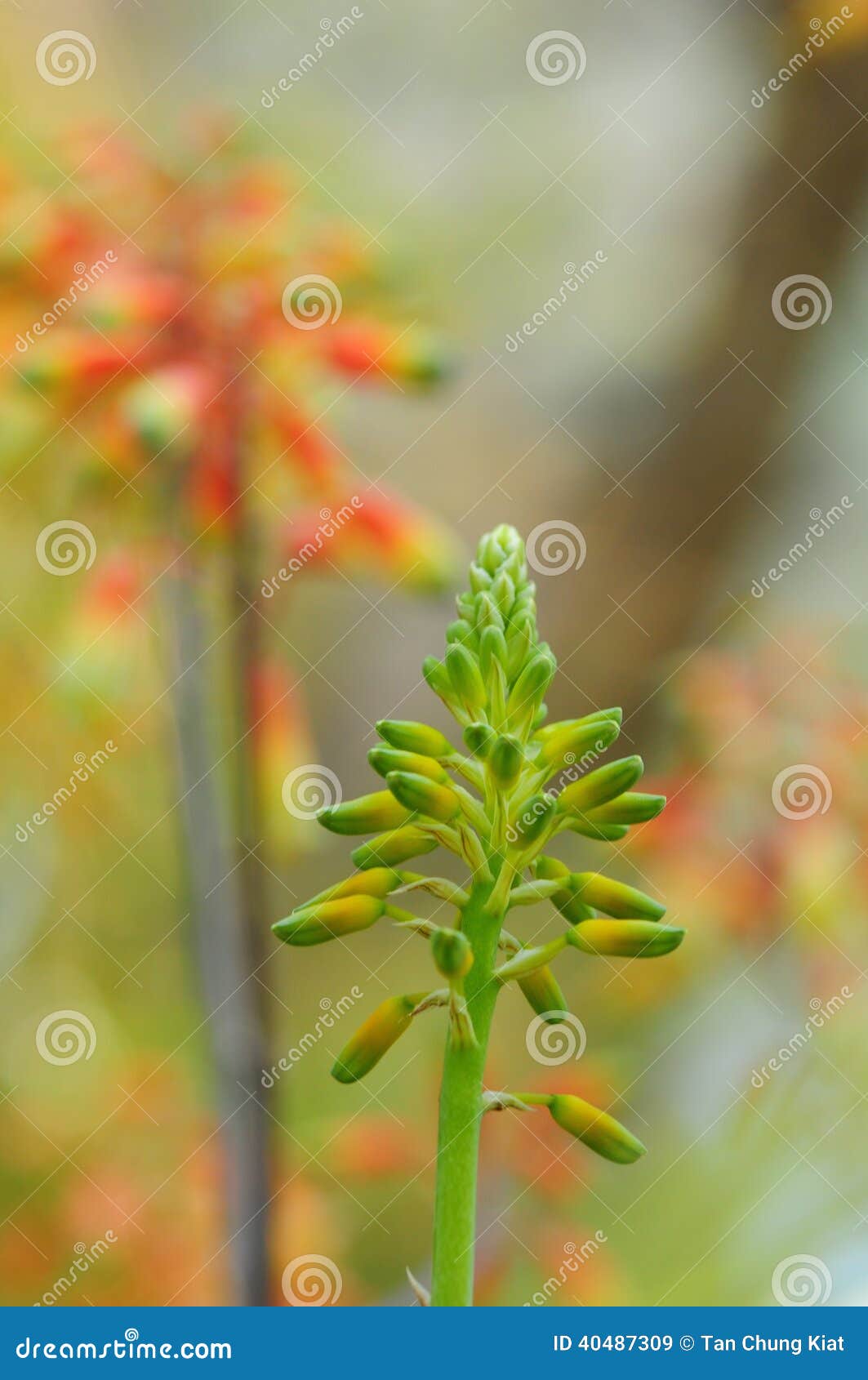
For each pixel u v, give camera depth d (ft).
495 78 6.84
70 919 4.86
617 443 6.43
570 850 5.48
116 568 3.81
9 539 4.05
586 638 6.28
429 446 6.24
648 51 6.81
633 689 6.29
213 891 3.69
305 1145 4.14
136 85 5.07
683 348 6.48
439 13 6.68
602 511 6.39
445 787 3.08
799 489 6.50
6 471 3.93
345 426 5.58
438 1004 3.06
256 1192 3.60
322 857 5.05
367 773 5.72
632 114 6.77
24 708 4.41
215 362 3.78
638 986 4.86
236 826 3.72
